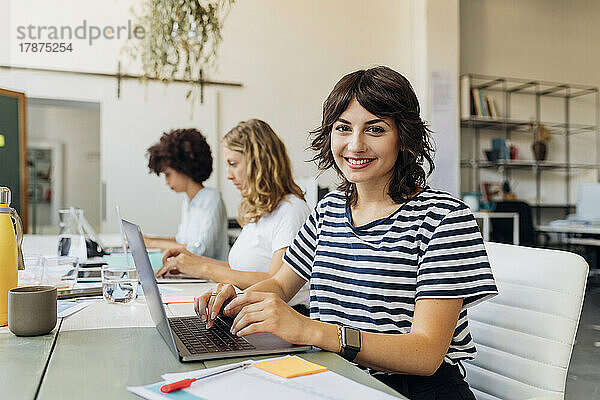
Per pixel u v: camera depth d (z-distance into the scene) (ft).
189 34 10.21
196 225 8.92
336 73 19.10
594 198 19.92
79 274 6.32
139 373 2.81
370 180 3.91
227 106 17.71
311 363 2.91
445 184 19.66
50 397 2.46
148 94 16.79
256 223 6.38
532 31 23.65
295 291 4.67
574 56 24.44
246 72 17.95
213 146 17.47
